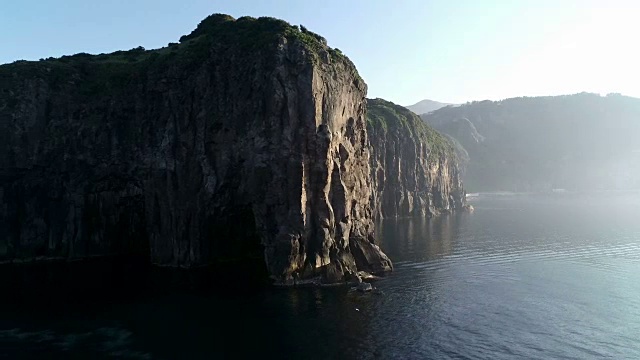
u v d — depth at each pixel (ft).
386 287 252.01
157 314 206.90
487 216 639.76
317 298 230.89
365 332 186.39
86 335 183.62
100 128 339.98
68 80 352.08
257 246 326.03
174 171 308.60
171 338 180.24
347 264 277.64
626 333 184.55
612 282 258.37
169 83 321.11
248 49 303.07
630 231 450.30
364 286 245.24
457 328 190.80
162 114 320.70
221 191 305.53
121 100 341.82
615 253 340.80
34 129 334.03
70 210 337.93
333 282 258.98
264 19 322.55
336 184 286.66
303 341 177.27
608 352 168.04
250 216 317.63
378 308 215.31
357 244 299.17
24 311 211.82
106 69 366.84
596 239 405.18
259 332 185.98
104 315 206.18
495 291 242.99
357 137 326.44
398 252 361.10
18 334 184.96
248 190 289.53
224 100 304.71
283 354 166.20
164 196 309.42
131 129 337.72
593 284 254.88
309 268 265.75
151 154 319.47
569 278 268.41
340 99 300.40
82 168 339.98
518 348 171.73
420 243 404.77
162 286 252.62
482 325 194.08
